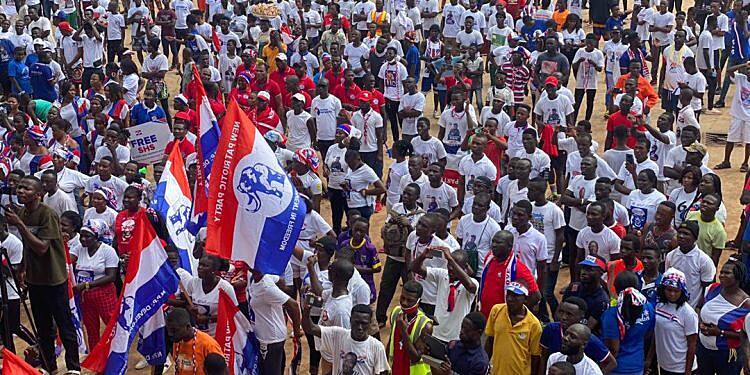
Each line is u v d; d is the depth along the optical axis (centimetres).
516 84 2272
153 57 2425
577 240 1366
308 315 1038
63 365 1362
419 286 1050
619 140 1650
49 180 1480
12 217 1200
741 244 1426
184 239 1191
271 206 1030
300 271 1370
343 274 1122
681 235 1232
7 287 1291
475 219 1339
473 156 1587
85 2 3086
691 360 1102
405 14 2888
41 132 1681
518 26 2886
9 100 2019
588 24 3319
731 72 2511
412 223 1380
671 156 1712
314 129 1955
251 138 1032
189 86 2125
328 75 2211
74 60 2602
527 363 1066
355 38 2483
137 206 1411
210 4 3062
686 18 2838
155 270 1076
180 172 1219
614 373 1079
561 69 2280
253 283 1083
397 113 2194
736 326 1102
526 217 1291
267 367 1115
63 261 1263
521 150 1772
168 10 2852
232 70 2508
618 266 1241
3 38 2606
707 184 1417
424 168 1714
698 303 1247
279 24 2791
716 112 2511
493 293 1170
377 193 1620
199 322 1166
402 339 1048
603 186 1409
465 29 2647
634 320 1070
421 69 2867
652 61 2703
